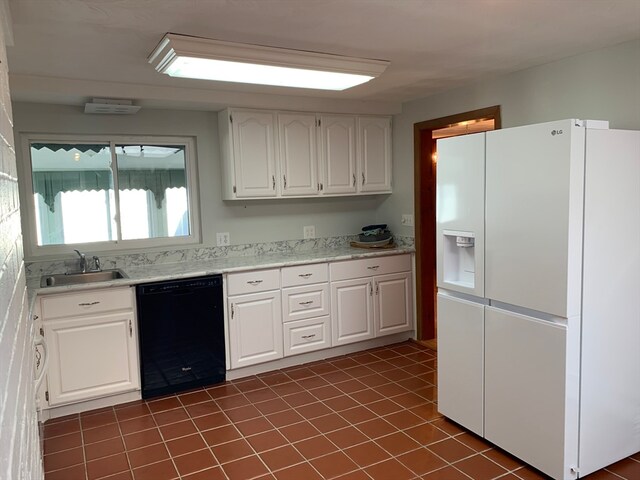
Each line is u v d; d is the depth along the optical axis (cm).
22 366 95
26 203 364
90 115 378
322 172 439
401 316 459
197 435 299
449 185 290
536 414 247
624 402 254
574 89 309
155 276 349
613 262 242
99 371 334
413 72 341
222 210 431
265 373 398
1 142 73
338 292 424
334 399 345
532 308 245
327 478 251
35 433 139
